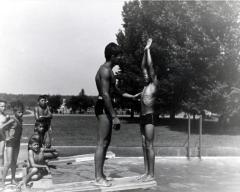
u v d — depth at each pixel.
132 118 58.72
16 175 9.45
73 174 8.70
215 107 31.16
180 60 32.47
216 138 26.16
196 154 16.58
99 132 6.68
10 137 8.18
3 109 8.56
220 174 12.04
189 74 32.53
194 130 34.16
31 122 38.62
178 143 22.39
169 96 38.12
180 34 35.12
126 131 32.62
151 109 7.46
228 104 30.44
